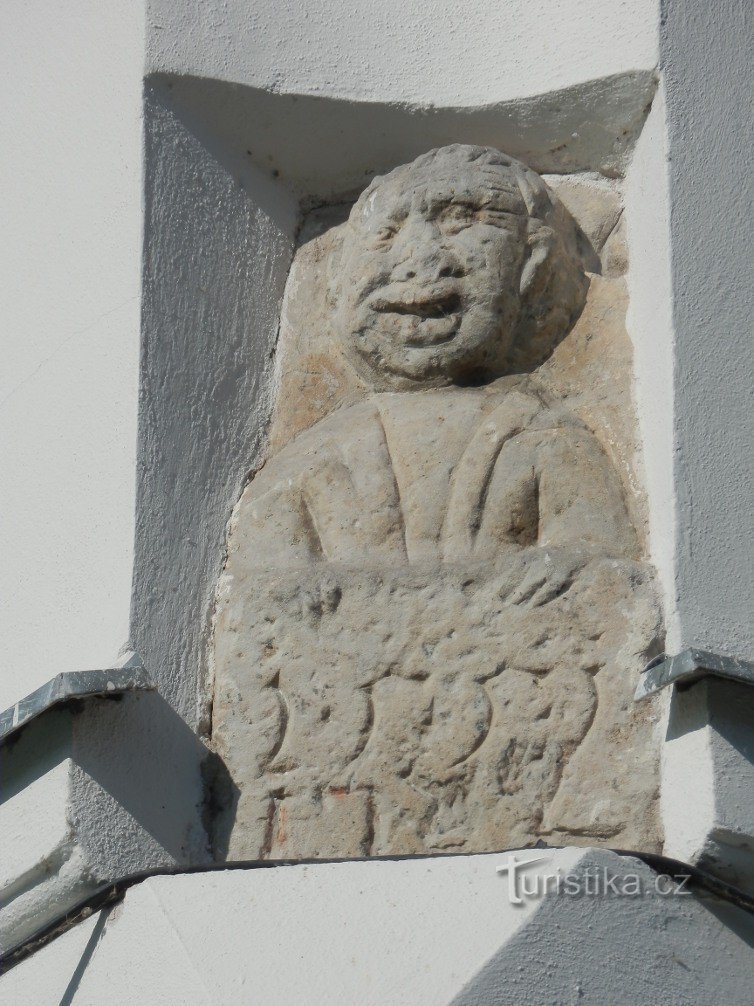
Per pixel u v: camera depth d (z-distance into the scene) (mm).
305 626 4918
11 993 4676
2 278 5652
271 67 5582
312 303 5668
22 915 4797
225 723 4918
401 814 4750
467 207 5328
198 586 5121
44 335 5461
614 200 5625
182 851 4809
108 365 5258
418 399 5328
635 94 5441
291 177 5805
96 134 5562
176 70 5500
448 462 5121
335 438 5258
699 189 5273
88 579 5059
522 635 4836
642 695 4746
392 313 5324
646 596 4848
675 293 5109
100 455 5176
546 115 5582
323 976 4277
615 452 5207
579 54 5508
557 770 4746
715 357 5086
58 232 5555
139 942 4492
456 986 4180
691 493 4918
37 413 5379
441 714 4801
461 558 4988
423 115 5629
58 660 5020
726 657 4605
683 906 4492
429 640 4855
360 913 4375
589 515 5039
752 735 4648
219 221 5578
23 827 4750
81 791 4715
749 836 4535
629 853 4480
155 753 4863
